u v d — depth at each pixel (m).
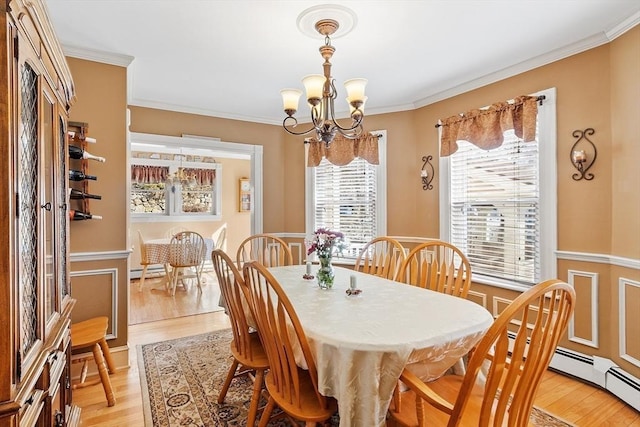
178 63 2.71
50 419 1.23
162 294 4.73
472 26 2.17
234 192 7.05
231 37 2.30
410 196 3.75
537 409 2.02
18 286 0.90
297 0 1.88
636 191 2.05
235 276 1.66
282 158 4.49
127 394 2.16
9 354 0.83
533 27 2.18
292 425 1.75
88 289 2.45
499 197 2.92
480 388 1.46
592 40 2.29
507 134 2.85
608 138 2.24
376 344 1.21
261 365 1.67
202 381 2.31
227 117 4.11
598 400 2.12
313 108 1.97
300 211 4.43
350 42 2.37
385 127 3.89
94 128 2.49
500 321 0.97
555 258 2.51
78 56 2.43
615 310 2.20
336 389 1.24
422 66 2.79
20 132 0.92
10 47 0.85
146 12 2.00
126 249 2.61
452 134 3.18
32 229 1.09
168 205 6.39
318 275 2.08
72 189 2.34
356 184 4.11
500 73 2.86
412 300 1.78
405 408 1.31
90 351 2.21
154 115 3.69
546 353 1.07
